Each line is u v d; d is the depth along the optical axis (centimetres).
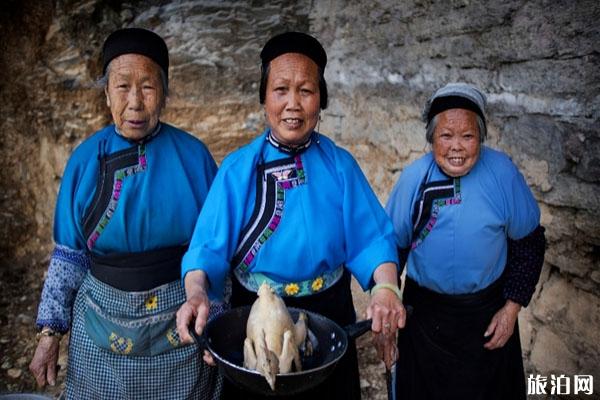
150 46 217
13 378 386
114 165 223
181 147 235
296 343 182
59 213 228
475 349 249
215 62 553
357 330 187
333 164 213
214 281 199
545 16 281
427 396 261
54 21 517
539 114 290
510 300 246
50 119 533
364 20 444
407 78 395
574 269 284
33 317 461
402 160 409
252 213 204
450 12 345
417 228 247
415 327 259
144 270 225
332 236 206
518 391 262
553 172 286
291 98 197
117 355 228
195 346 232
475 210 236
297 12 547
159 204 224
